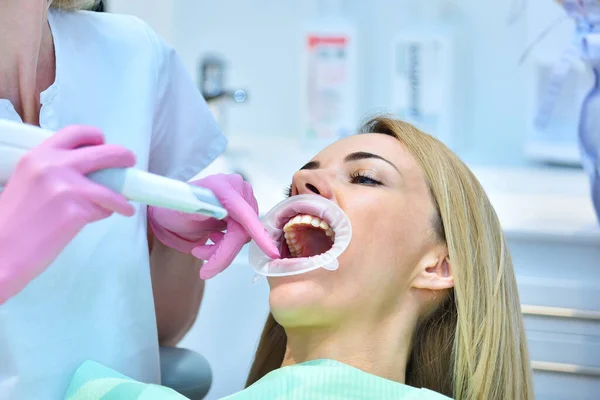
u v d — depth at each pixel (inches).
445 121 72.9
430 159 46.1
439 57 72.1
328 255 41.7
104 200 32.0
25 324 39.2
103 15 44.9
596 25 53.6
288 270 41.6
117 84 43.4
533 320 53.7
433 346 46.8
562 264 54.1
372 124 49.3
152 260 50.1
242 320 60.7
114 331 42.9
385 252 43.4
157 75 45.8
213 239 43.7
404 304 44.8
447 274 45.8
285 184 68.1
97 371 41.0
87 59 42.5
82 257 41.1
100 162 32.9
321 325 43.1
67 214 31.4
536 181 68.8
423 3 74.8
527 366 47.3
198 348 61.6
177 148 48.8
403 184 44.8
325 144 75.8
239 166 73.2
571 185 67.3
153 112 45.6
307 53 74.5
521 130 74.7
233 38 81.8
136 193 33.6
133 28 45.2
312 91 75.1
